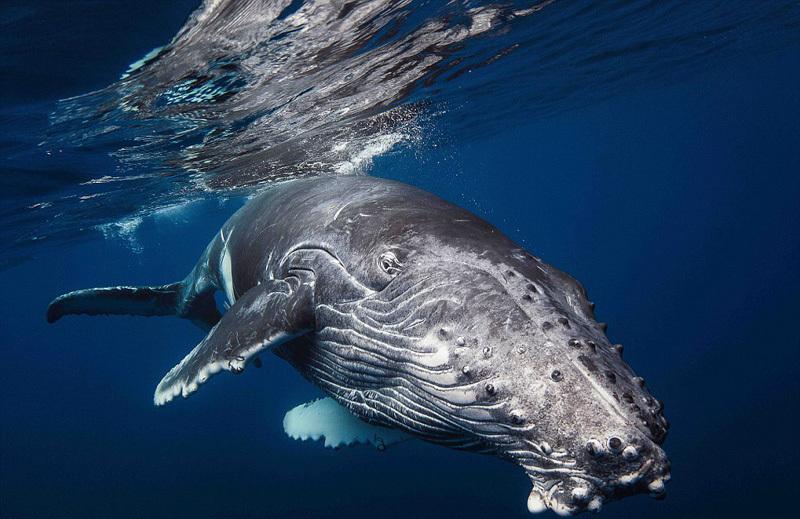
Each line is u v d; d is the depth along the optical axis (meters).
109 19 5.81
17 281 40.78
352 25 7.50
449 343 3.23
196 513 20.88
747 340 32.47
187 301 7.30
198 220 31.17
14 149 9.60
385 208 4.29
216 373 4.05
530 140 38.88
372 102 12.07
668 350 35.09
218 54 7.15
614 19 12.10
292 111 10.82
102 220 19.59
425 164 27.58
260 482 22.78
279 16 6.57
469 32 9.86
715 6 13.73
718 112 56.72
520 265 3.46
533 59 13.45
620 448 2.58
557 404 2.77
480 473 19.75
